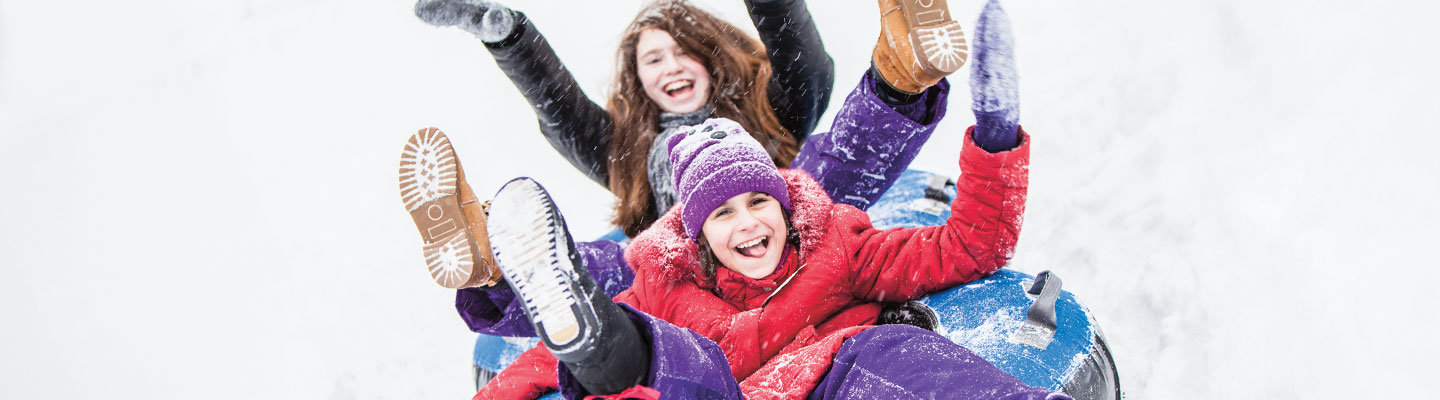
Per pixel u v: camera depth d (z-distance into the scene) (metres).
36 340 3.81
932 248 2.30
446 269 2.00
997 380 1.78
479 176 4.46
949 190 2.97
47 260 4.39
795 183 2.34
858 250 2.34
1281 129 3.08
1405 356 2.27
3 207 4.96
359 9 6.33
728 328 2.24
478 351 2.74
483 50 5.58
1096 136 3.51
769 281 2.26
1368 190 2.70
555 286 1.70
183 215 4.62
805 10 3.02
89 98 6.08
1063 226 3.17
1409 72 2.97
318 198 4.57
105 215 4.72
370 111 5.23
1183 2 3.86
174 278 4.11
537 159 4.52
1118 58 3.82
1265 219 2.80
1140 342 2.69
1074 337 2.17
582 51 5.02
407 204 2.04
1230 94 3.35
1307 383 2.32
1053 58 3.99
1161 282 2.80
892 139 2.55
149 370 3.53
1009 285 2.31
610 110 3.23
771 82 3.16
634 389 1.75
